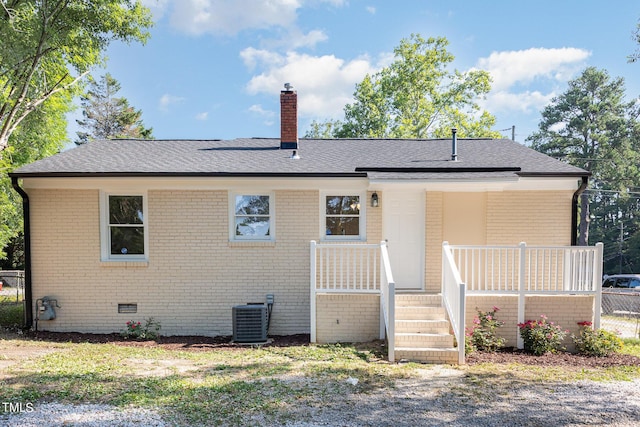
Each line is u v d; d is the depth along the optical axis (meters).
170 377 6.16
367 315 8.77
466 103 30.42
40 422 4.45
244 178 9.56
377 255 9.76
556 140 42.72
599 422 4.82
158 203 9.69
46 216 9.60
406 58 30.00
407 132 29.27
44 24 9.28
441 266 9.63
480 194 9.88
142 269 9.70
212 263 9.76
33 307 9.70
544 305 8.59
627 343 9.95
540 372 6.84
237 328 8.87
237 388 5.69
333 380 6.15
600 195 49.31
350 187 9.77
